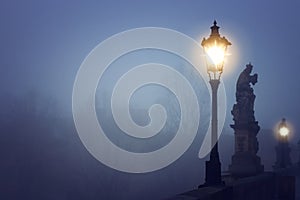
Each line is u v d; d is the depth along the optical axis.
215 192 10.00
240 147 22.81
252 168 21.94
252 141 22.91
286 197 19.69
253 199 16.50
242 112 23.16
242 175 21.25
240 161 22.41
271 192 20.44
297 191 23.33
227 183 13.62
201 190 10.19
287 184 19.77
